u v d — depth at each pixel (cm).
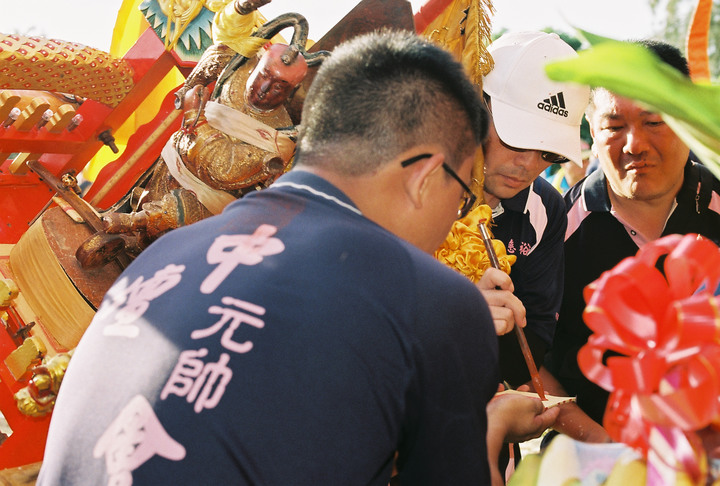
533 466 78
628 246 199
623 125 180
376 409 85
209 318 87
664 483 67
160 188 174
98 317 98
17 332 172
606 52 49
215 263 93
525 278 190
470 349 92
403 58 101
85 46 186
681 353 63
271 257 91
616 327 67
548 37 179
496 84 175
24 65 174
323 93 102
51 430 93
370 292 87
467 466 92
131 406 85
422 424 90
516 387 188
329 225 93
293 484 81
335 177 99
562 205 200
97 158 239
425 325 87
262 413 82
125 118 208
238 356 84
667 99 51
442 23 173
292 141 161
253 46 161
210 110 157
